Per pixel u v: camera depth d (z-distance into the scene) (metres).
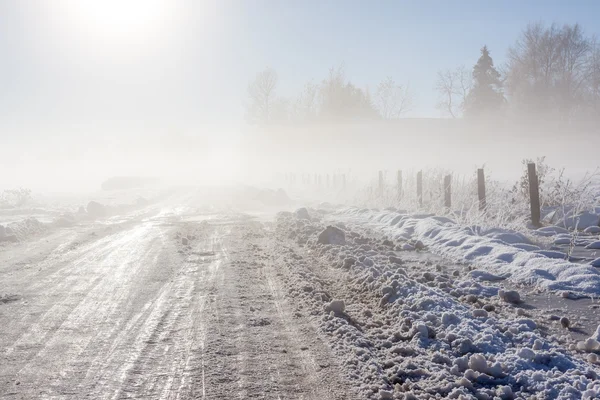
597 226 12.39
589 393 3.79
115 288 8.10
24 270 9.68
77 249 12.28
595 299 6.73
